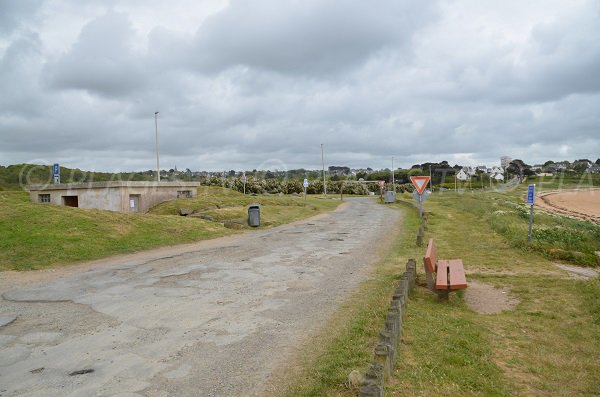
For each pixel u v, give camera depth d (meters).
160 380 4.78
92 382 4.76
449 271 8.61
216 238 17.66
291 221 24.89
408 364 4.98
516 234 14.80
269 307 7.60
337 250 14.15
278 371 4.93
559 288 8.73
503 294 8.42
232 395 4.41
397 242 15.46
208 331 6.38
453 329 6.20
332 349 5.46
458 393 4.37
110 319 7.07
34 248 12.87
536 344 5.84
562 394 4.50
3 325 6.84
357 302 7.73
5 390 4.61
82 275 10.69
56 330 6.56
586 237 14.99
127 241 15.20
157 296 8.52
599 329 6.42
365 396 3.69
